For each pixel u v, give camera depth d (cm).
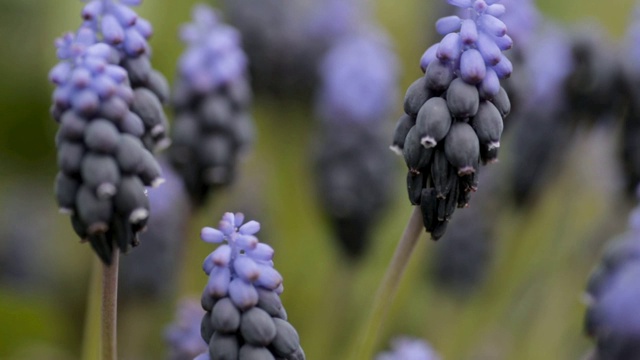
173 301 43
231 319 30
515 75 39
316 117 49
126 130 31
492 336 46
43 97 53
